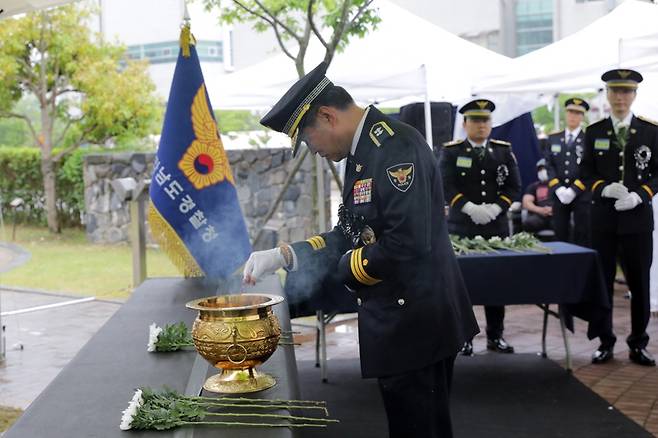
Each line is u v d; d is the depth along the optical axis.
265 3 6.18
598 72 6.49
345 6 5.41
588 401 4.19
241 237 4.00
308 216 10.08
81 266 9.35
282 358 2.15
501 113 7.96
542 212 7.70
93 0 14.80
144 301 3.12
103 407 1.81
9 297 7.63
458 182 5.24
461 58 6.36
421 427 2.28
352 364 5.09
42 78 11.89
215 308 1.92
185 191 3.93
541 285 4.45
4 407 4.17
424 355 2.23
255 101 6.47
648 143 4.73
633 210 4.74
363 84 5.93
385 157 2.14
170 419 1.66
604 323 4.75
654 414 3.96
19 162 12.76
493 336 5.34
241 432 1.62
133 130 12.46
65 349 5.55
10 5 4.48
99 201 11.18
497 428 3.82
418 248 2.08
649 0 7.29
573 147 7.07
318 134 2.21
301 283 4.18
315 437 3.71
